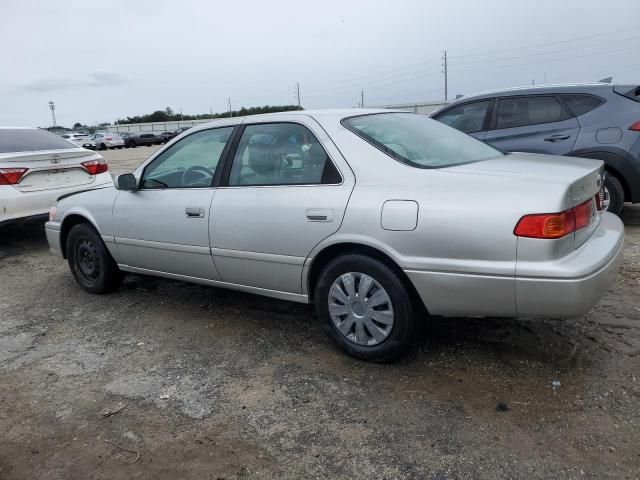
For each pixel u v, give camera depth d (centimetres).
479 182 288
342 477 236
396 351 317
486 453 244
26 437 279
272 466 246
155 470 248
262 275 364
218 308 444
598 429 255
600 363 312
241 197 365
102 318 439
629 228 600
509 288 272
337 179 325
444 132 384
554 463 235
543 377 303
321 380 318
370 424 272
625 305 388
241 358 353
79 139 4600
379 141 330
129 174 427
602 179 343
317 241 327
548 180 280
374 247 305
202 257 394
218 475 242
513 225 268
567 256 271
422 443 254
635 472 227
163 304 462
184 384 324
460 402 285
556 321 369
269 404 296
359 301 324
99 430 282
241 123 384
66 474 249
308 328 393
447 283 287
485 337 354
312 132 344
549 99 612
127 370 346
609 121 573
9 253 689
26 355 377
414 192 297
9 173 634
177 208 402
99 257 482
